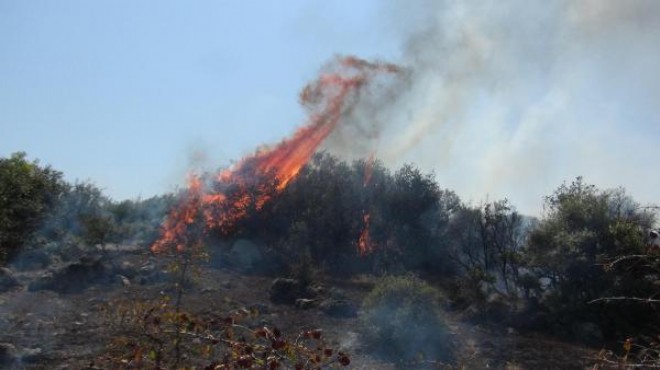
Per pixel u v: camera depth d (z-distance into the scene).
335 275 18.20
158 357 5.00
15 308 11.27
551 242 14.15
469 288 14.56
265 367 4.63
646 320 12.12
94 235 17.34
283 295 14.05
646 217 12.81
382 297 10.95
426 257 20.19
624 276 12.27
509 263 15.82
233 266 18.03
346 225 19.75
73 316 10.68
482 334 11.78
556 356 10.24
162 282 14.26
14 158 16.80
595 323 12.40
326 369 6.71
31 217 16.64
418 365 9.24
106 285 13.88
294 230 19.50
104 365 5.71
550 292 13.59
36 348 8.50
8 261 15.92
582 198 15.04
